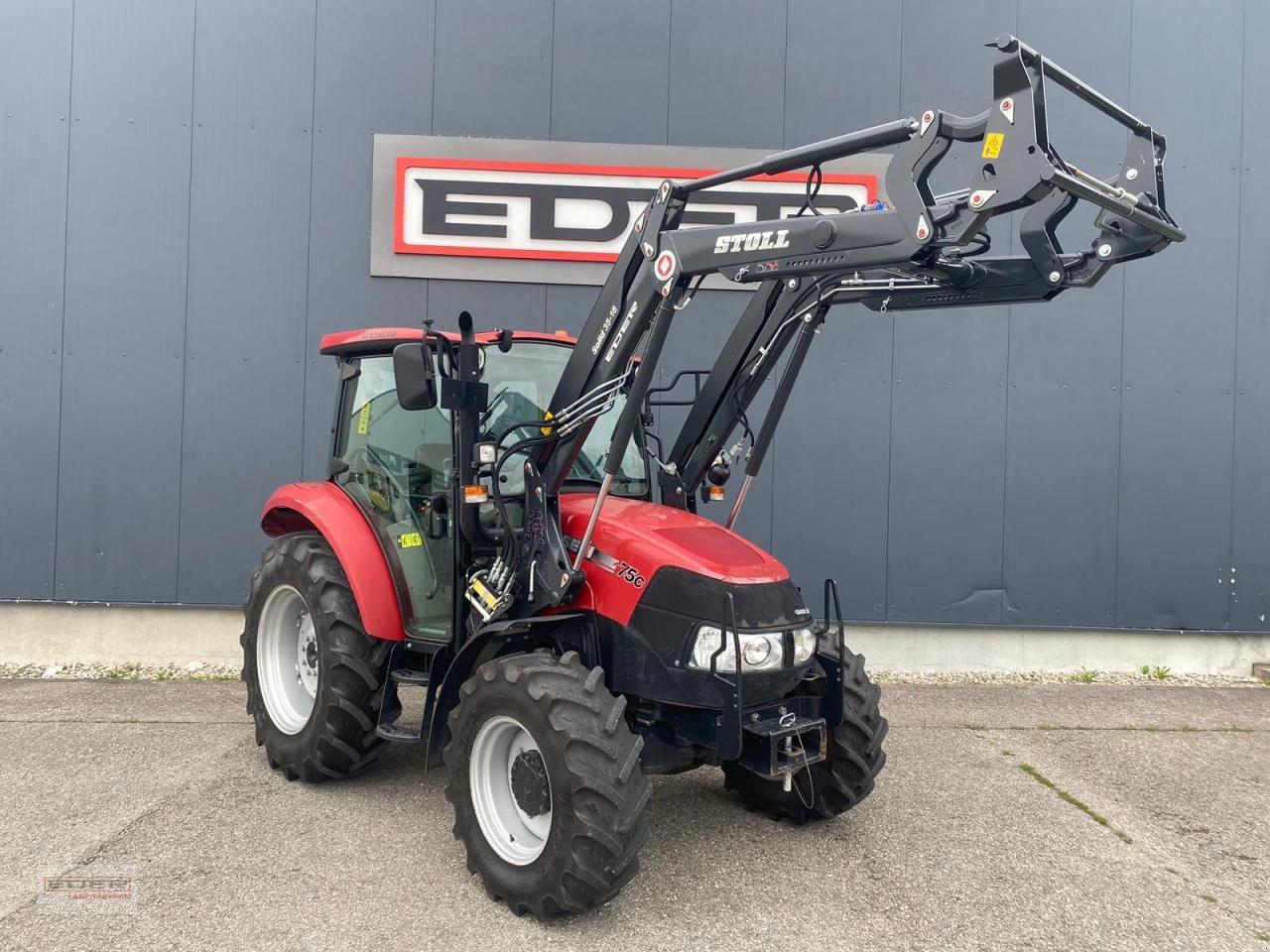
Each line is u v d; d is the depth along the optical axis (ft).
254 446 20.89
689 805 13.35
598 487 13.23
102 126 20.68
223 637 20.90
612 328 11.16
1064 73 8.74
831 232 9.34
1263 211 21.18
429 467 13.23
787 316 12.30
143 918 9.59
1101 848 12.07
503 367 13.20
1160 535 21.22
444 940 9.32
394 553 13.17
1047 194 8.20
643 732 10.94
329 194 20.93
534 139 20.95
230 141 20.80
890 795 13.83
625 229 21.07
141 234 20.77
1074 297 21.06
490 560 12.48
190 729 16.12
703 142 21.02
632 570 10.87
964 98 21.03
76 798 12.86
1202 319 21.18
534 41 20.88
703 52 20.97
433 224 20.99
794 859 11.54
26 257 20.68
